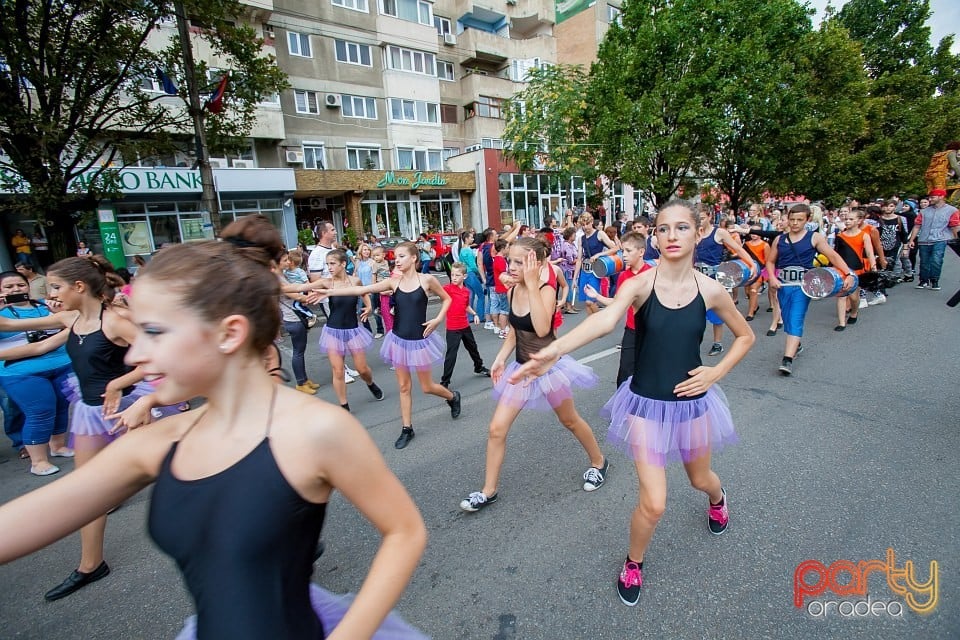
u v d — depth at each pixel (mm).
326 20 21906
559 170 18469
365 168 22859
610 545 2674
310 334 9367
